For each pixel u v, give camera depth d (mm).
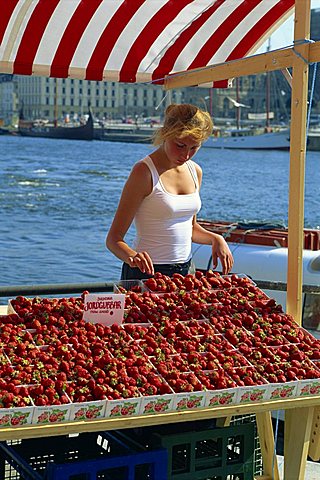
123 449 3615
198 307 4129
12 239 29000
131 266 4223
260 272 8117
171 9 4918
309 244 8289
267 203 40875
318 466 4746
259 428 4020
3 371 3340
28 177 50031
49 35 4883
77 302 4082
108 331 3781
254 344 3873
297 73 4125
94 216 35375
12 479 3848
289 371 3645
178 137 4168
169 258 4469
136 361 3547
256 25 5305
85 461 3348
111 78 5309
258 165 58219
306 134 4191
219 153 67688
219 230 8781
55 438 3781
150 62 5355
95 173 54375
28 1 4551
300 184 4211
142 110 109562
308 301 7625
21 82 111688
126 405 3268
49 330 3742
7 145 81625
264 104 83625
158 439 3592
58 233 30734
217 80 4789
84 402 3203
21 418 3109
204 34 5258
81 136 97562
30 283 22656
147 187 4340
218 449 3758
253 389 3500
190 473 3666
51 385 3283
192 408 3402
